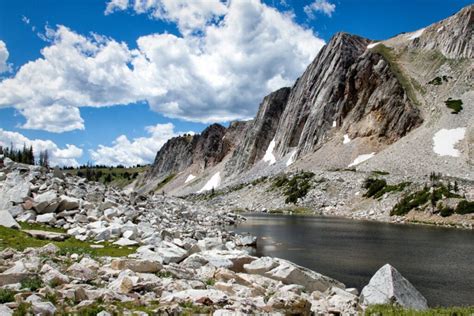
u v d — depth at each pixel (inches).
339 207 4409.5
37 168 1669.5
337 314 652.1
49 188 1460.4
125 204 1716.3
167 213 1964.8
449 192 3469.5
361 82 7529.5
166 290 633.6
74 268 669.3
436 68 7470.5
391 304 721.6
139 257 909.2
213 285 727.7
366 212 3900.1
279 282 838.5
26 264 679.7
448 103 6318.9
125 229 1240.8
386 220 3491.6
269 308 580.7
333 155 6752.0
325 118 7824.8
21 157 5388.8
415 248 1845.5
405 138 6122.1
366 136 6766.7
